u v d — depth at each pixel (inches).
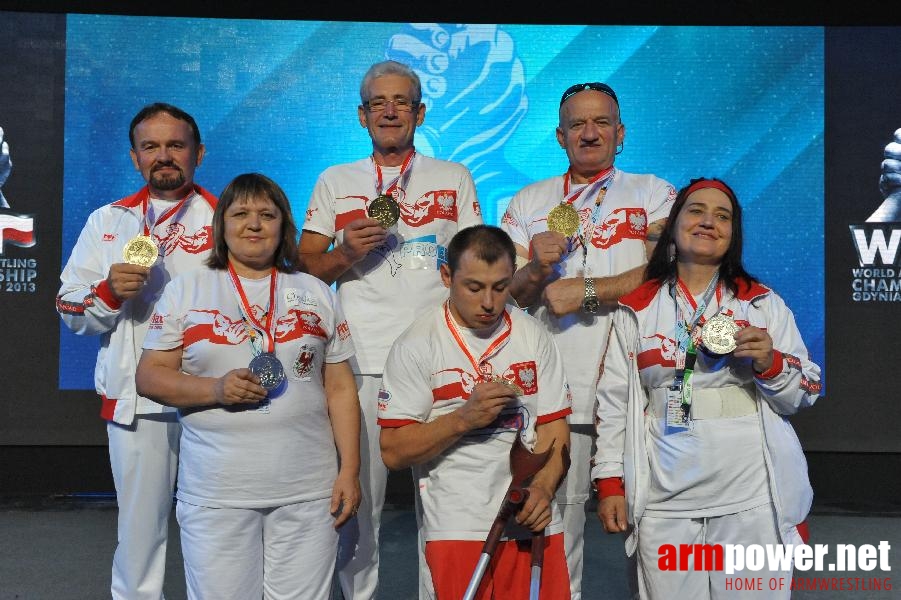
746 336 108.8
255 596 116.0
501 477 113.0
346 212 144.9
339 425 121.5
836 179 243.8
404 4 245.3
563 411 117.3
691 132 245.0
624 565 198.4
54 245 243.3
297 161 246.5
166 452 140.3
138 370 116.3
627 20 245.1
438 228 144.1
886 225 242.5
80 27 241.8
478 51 246.2
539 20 245.9
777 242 244.5
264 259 118.4
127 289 129.0
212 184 245.4
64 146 242.2
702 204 118.3
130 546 139.3
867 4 242.1
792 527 114.1
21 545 207.3
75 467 248.1
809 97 243.4
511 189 247.6
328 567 118.0
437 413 115.3
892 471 244.4
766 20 243.9
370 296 141.5
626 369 123.3
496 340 115.6
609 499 120.0
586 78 246.1
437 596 111.5
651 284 123.0
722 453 113.8
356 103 246.7
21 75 241.3
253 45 244.8
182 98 244.2
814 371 117.7
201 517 113.7
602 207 142.9
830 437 243.9
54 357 244.2
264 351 114.2
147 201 142.7
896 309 242.5
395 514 241.8
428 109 246.4
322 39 245.4
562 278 138.8
